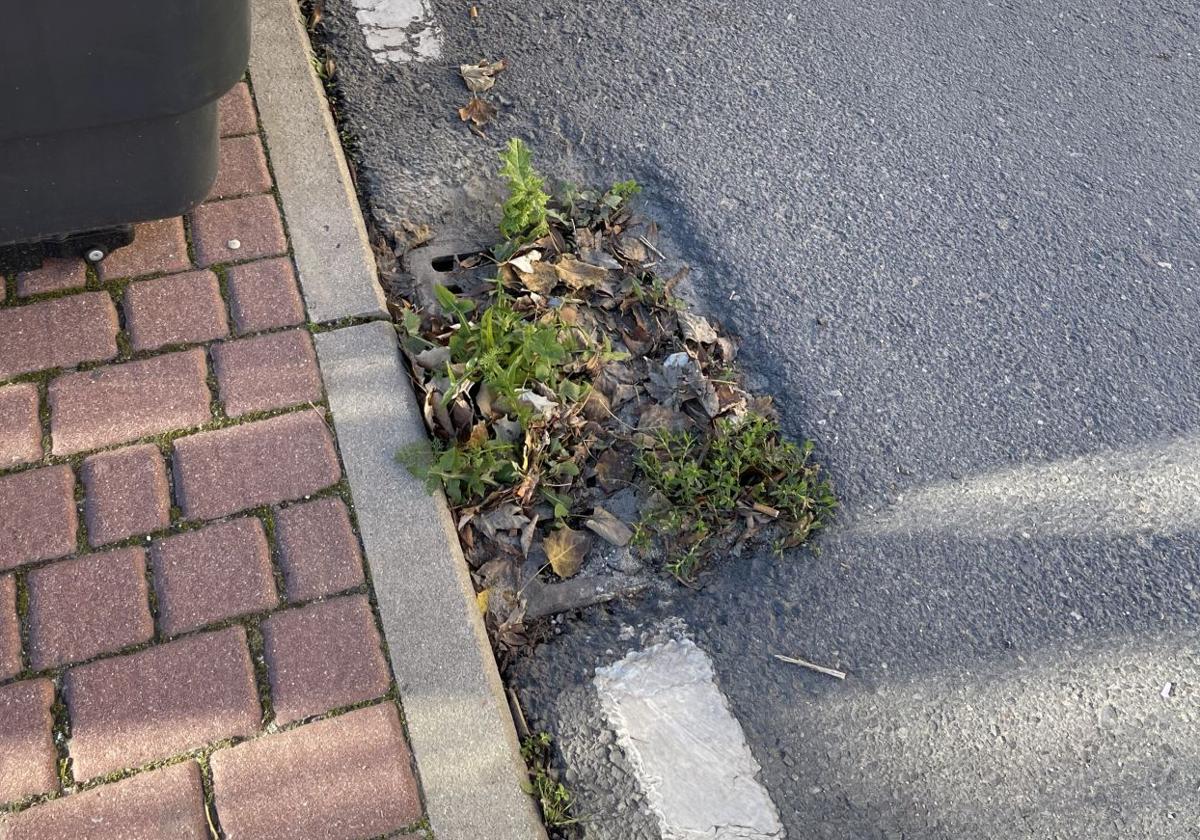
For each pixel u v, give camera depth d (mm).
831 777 2102
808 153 3182
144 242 2639
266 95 2982
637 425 2529
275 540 2223
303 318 2555
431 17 3416
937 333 2799
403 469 2330
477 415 2447
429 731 2025
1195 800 2121
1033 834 2064
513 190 2783
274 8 3227
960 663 2260
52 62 1995
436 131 3098
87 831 1889
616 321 2727
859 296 2854
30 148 2168
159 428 2354
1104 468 2586
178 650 2082
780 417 2604
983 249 3000
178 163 2326
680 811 2035
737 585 2328
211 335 2506
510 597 2270
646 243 2908
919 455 2564
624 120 3199
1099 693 2240
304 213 2742
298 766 1973
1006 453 2590
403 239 2838
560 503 2354
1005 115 3369
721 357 2699
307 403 2416
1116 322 2873
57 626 2092
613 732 2117
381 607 2158
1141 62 3594
